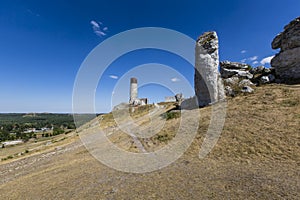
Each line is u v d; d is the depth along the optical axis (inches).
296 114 544.4
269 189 275.7
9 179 590.6
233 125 587.2
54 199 324.8
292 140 425.7
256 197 259.9
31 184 448.5
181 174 370.3
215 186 303.9
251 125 552.7
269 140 450.6
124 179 378.9
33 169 664.4
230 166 383.2
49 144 1469.0
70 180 414.3
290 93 746.2
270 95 788.6
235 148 459.8
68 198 320.5
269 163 369.7
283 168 341.1
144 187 329.1
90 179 401.1
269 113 601.9
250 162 387.5
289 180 296.5
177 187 315.0
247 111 672.4
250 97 841.5
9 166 869.2
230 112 711.7
